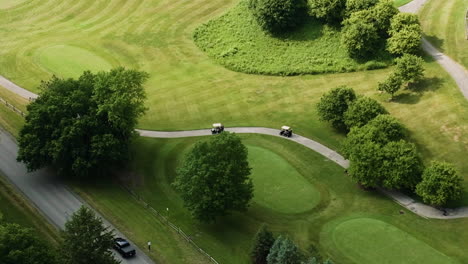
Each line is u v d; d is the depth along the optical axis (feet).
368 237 317.22
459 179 331.36
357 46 464.65
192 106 461.37
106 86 368.48
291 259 272.51
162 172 378.32
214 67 515.09
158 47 552.00
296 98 457.68
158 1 622.54
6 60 542.57
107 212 332.60
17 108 450.30
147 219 329.93
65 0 646.74
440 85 423.64
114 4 628.28
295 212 341.00
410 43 450.30
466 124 386.11
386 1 476.13
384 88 419.74
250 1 539.29
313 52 497.46
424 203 345.72
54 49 558.56
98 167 360.28
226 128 428.97
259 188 361.30
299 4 508.94
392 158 345.92
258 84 483.10
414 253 305.32
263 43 520.01
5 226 270.87
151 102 469.16
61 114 362.33
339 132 413.80
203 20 580.71
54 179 365.40
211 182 316.81
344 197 353.72
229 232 323.16
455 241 314.14
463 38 467.93
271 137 414.62
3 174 367.25
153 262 294.05
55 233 309.42
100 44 563.89
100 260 254.47
